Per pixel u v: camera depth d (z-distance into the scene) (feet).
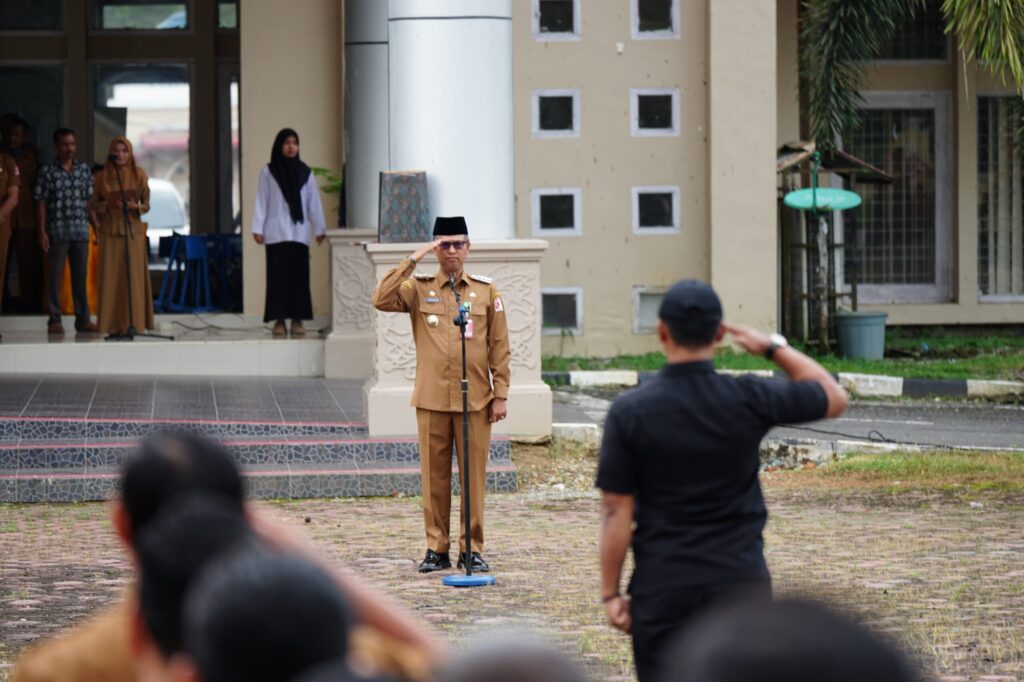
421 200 66.59
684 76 100.58
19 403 72.43
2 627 39.42
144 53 113.50
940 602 40.88
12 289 97.19
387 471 64.90
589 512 59.98
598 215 100.83
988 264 117.80
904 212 117.29
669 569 23.89
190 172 114.52
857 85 104.78
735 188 100.01
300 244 86.94
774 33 99.45
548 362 97.96
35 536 54.54
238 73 114.62
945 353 106.93
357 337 85.46
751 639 9.16
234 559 10.93
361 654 12.50
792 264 105.81
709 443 23.88
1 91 112.78
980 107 116.57
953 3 80.28
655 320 101.40
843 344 102.58
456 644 36.83
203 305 100.83
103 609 41.75
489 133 67.26
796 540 51.29
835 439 75.56
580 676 9.27
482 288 49.80
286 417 70.79
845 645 9.09
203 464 15.51
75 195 88.02
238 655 10.21
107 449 65.67
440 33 66.59
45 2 112.47
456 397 48.70
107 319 85.97
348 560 50.16
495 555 50.98
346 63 86.69
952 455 70.38
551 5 100.27
